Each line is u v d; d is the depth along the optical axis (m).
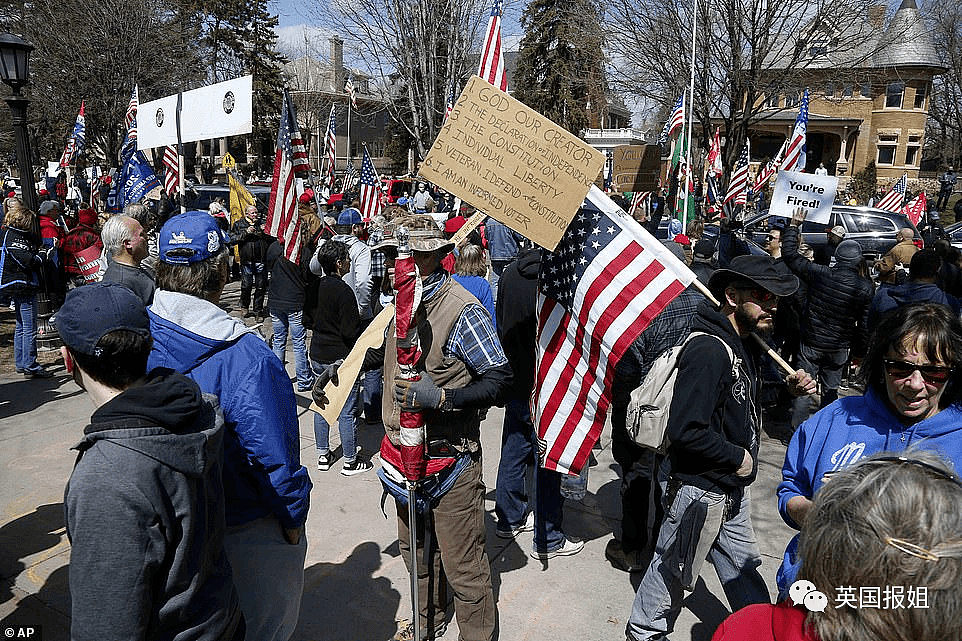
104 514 1.50
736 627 1.35
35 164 26.20
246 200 10.67
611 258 2.73
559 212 2.52
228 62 36.12
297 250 5.76
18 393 6.62
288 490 2.22
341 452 5.35
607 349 2.74
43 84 21.56
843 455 2.02
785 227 8.39
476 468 2.83
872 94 45.75
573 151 2.48
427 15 15.33
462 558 2.84
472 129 2.49
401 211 6.90
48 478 4.77
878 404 2.00
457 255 4.71
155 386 1.64
